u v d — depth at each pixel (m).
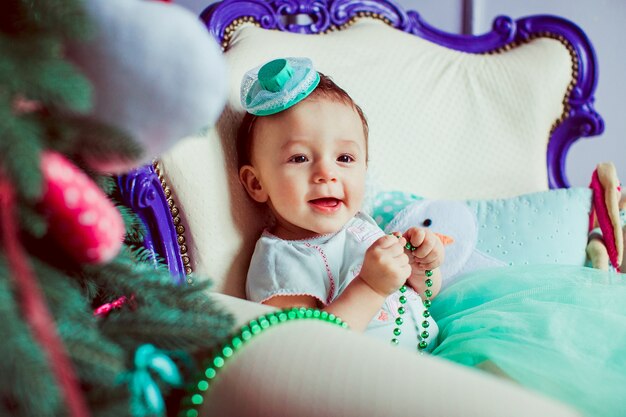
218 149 1.14
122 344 0.62
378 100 1.39
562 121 1.58
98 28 0.53
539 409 0.52
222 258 1.12
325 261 1.12
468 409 0.52
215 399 0.62
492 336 0.96
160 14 0.55
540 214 1.32
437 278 1.21
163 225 1.01
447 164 1.45
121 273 0.66
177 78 0.55
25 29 0.52
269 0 1.41
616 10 2.06
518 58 1.54
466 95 1.48
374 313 1.02
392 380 0.56
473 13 2.01
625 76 2.11
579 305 1.04
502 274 1.18
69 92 0.49
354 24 1.50
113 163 0.58
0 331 0.48
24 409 0.50
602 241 1.35
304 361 0.59
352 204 1.14
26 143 0.48
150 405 0.60
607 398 0.79
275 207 1.14
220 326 0.63
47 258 0.62
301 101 1.12
